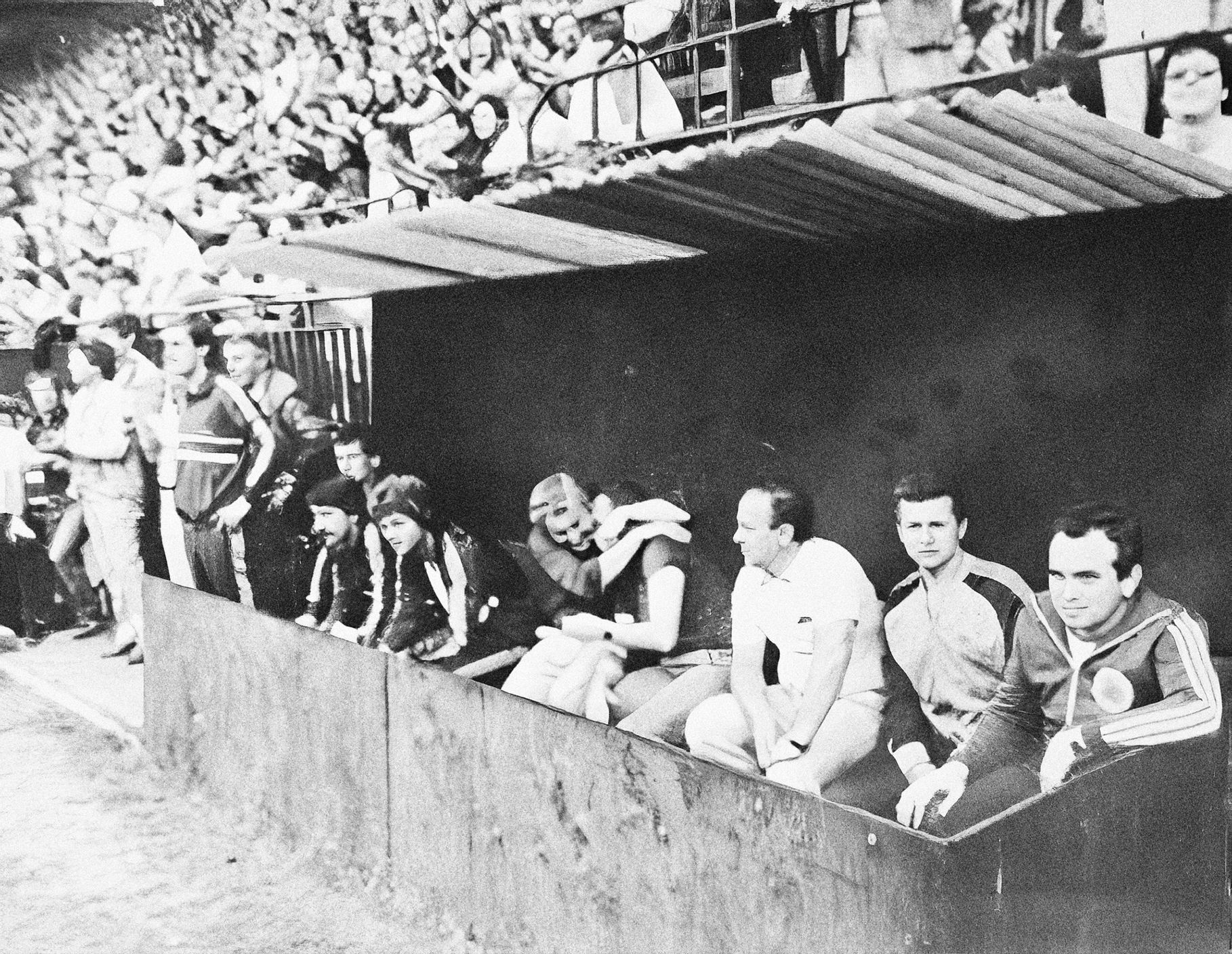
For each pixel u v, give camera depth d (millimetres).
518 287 3875
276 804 5578
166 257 6305
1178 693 2518
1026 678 2723
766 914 3295
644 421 3506
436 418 4320
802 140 2697
